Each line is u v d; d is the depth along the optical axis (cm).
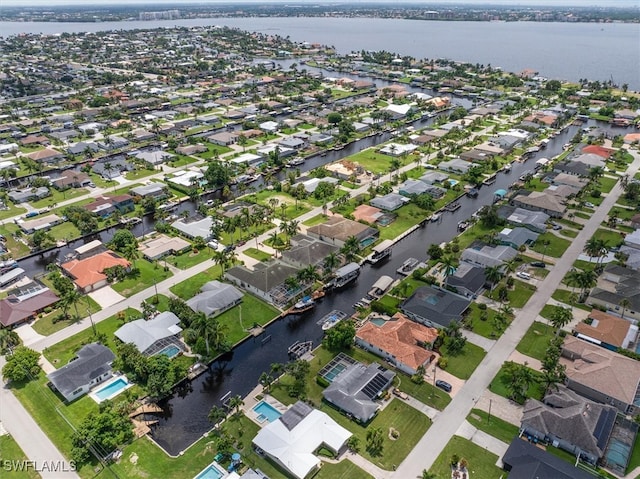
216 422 10281
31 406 10744
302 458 9225
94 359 11625
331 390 10894
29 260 17325
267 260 16262
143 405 10869
